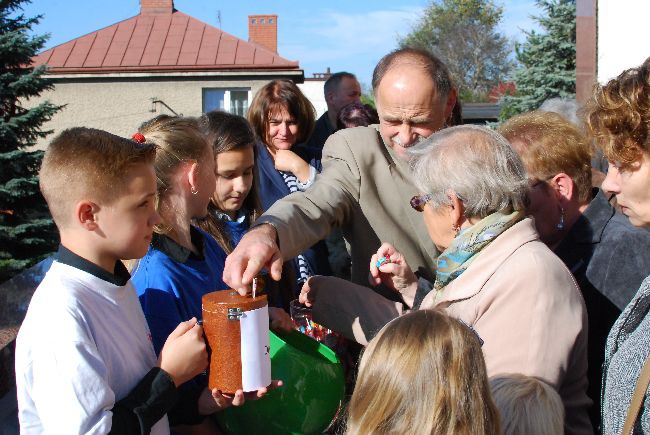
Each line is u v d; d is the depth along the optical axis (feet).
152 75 66.90
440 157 5.84
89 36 70.90
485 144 5.78
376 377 4.52
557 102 10.22
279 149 12.54
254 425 5.82
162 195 6.23
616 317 6.60
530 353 5.30
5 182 36.37
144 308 5.94
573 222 7.33
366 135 8.26
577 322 5.45
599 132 5.10
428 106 7.43
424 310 4.81
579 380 5.81
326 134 17.20
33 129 39.04
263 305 5.21
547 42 55.21
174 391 5.12
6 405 6.08
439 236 6.10
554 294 5.39
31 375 4.71
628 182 5.03
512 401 4.83
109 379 5.00
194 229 6.84
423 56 7.63
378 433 4.40
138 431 4.91
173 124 6.68
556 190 7.25
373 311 7.45
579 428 5.78
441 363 4.40
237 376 5.12
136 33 71.36
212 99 68.49
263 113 12.41
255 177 9.90
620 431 4.50
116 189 5.07
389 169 8.05
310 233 7.42
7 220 36.37
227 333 5.10
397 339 4.56
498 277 5.53
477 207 5.70
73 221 5.09
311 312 7.77
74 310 4.84
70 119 67.62
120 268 5.47
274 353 5.85
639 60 19.69
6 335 6.40
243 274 5.61
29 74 38.75
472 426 4.32
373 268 7.58
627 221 6.89
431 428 4.27
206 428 6.15
